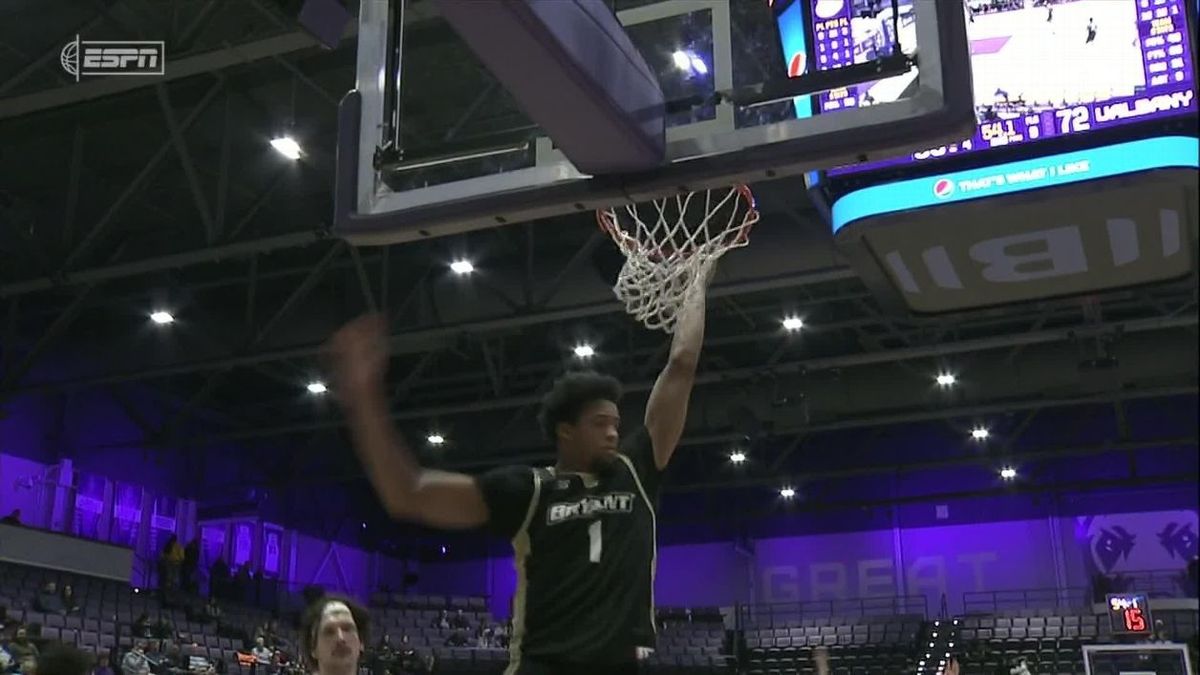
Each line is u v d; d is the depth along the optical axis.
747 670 26.67
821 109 4.71
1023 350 22.23
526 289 17.67
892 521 28.59
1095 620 25.19
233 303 20.83
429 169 5.19
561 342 20.97
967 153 8.39
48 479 22.30
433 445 25.84
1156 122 7.95
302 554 28.53
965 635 25.94
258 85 14.66
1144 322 18.75
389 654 23.38
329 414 24.94
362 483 30.89
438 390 25.80
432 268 18.70
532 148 5.09
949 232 9.13
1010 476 26.75
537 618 2.48
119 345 21.00
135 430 24.88
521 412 24.86
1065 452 24.92
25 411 22.08
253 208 15.38
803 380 23.03
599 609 2.46
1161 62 7.94
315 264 19.39
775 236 16.69
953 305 10.83
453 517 2.45
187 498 25.81
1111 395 22.14
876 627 26.97
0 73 13.66
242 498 26.73
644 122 4.66
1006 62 8.25
